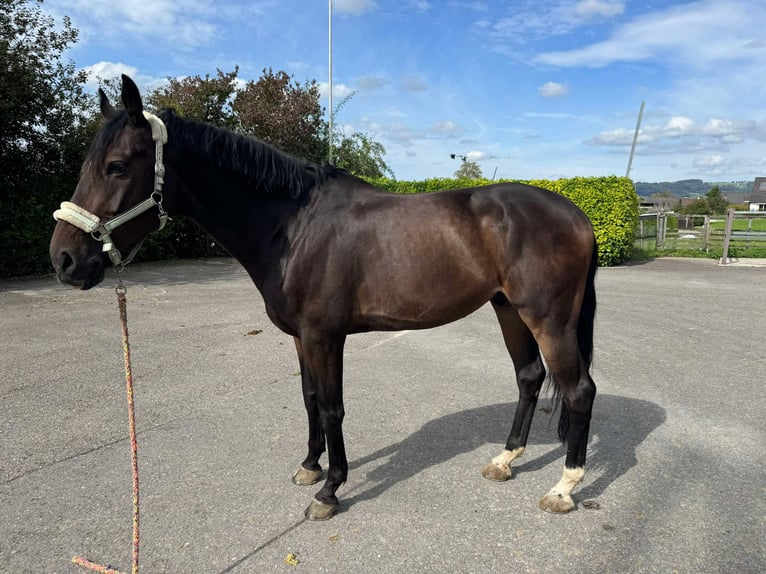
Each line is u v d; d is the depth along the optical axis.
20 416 3.68
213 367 4.81
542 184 12.51
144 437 3.36
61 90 11.00
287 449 3.20
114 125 2.22
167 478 2.86
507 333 2.90
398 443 3.29
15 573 2.12
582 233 2.51
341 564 2.16
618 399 3.91
